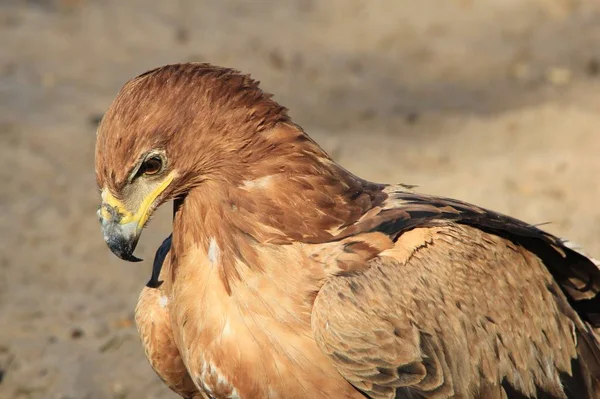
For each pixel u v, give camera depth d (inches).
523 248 373.4
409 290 337.4
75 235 684.7
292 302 334.6
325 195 346.6
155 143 340.2
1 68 976.3
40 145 817.5
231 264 339.6
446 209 360.8
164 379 386.0
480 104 931.3
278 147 344.8
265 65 1020.5
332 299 330.0
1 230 686.5
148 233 681.0
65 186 754.8
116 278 630.5
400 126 876.6
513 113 883.4
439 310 339.9
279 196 342.0
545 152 781.9
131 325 574.9
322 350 329.4
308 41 1113.4
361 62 1048.8
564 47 1064.2
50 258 653.3
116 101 345.1
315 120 885.8
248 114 342.0
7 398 514.0
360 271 337.4
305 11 1227.2
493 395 350.6
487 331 349.1
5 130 839.7
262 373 335.3
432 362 336.8
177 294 351.9
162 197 346.9
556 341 368.5
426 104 933.2
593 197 684.7
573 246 389.1
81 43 1056.8
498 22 1149.1
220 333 338.3
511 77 994.7
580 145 792.3
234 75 346.9
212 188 344.8
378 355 330.6
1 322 575.8
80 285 622.8
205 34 1112.2
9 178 761.6
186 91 341.1
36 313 586.6
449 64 1040.8
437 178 729.0
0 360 540.1
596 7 1173.1
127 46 1056.2
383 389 335.3
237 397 341.4
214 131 340.5
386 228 346.3
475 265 352.5
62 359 542.0
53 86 943.0
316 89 965.2
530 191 698.2
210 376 343.6
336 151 796.0
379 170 756.6
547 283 373.4
